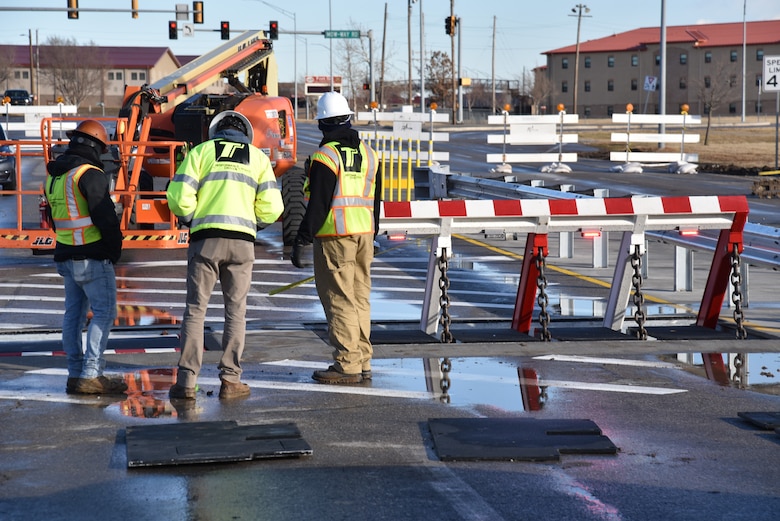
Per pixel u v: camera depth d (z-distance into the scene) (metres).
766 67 38.47
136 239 15.05
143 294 13.65
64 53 127.69
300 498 5.73
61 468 6.27
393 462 6.43
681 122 41.94
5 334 10.60
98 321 8.13
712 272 11.16
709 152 54.12
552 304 12.99
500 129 82.25
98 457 6.49
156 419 7.43
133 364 9.24
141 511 5.52
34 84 128.88
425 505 5.64
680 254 14.14
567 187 18.33
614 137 42.03
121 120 16.34
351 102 112.12
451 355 9.74
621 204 10.41
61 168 8.09
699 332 10.93
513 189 19.08
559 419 7.41
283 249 18.17
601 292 14.01
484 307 12.82
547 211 10.24
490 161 39.19
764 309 12.73
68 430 7.12
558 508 5.61
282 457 6.46
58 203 8.07
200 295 8.05
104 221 7.99
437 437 6.88
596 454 6.64
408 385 8.55
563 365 9.35
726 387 8.58
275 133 18.20
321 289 8.67
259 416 7.52
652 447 6.82
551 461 6.47
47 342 10.33
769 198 31.38
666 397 8.21
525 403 7.96
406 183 29.52
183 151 17.84
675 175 40.25
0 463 6.37
